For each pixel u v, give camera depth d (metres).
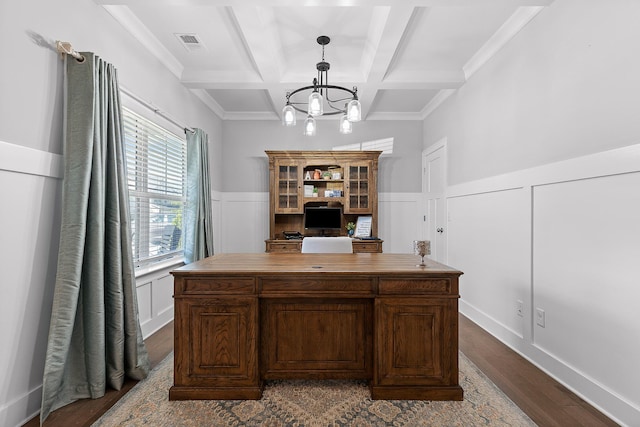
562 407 1.89
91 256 1.99
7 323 1.66
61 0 1.96
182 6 2.51
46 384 1.77
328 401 1.96
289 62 3.44
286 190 4.82
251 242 5.09
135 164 2.85
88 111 1.94
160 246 3.32
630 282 1.71
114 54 2.47
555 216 2.24
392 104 4.70
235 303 2.00
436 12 2.56
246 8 2.34
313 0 2.20
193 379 2.00
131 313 2.21
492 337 2.97
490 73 3.07
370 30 2.87
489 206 3.09
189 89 3.85
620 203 1.76
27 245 1.76
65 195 1.88
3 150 1.61
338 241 2.94
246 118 5.09
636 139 1.67
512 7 2.48
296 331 2.10
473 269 3.42
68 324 1.85
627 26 1.71
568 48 2.11
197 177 3.76
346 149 5.11
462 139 3.67
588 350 1.96
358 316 2.10
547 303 2.31
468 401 1.95
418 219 5.10
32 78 1.76
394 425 1.74
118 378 2.09
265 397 2.00
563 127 2.15
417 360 2.00
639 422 1.64
